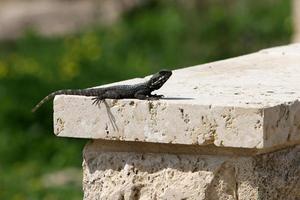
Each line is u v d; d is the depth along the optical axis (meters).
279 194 9.05
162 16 31.94
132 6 34.62
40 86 23.81
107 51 29.11
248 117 8.52
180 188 9.00
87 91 9.18
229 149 8.84
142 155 9.16
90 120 9.09
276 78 10.51
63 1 37.56
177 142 8.79
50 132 22.06
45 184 19.22
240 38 26.39
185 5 29.17
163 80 9.17
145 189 9.16
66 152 21.06
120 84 9.65
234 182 8.84
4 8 38.06
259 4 29.30
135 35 30.56
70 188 18.77
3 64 25.91
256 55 12.38
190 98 9.08
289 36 26.52
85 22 35.25
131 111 8.93
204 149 8.95
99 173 9.34
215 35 26.83
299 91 9.62
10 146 21.52
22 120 22.48
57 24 35.53
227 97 9.16
